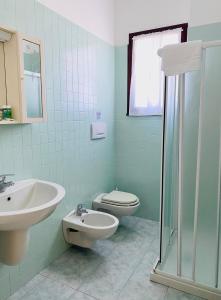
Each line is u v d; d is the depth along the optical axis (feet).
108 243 7.25
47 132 5.81
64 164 6.48
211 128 5.67
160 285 5.41
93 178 7.93
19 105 4.53
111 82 8.71
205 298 5.01
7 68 4.53
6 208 4.30
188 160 5.90
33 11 5.17
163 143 5.46
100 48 7.83
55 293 5.16
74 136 6.81
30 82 4.87
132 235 7.76
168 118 5.57
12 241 4.31
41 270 5.91
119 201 7.51
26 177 5.28
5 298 4.98
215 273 5.04
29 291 5.22
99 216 6.76
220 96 5.49
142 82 8.36
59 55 6.01
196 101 5.74
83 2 6.84
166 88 5.25
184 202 5.99
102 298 5.01
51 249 6.22
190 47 4.42
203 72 4.58
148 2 7.94
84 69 7.06
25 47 4.66
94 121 7.77
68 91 6.43
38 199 4.91
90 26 7.23
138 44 8.26
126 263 6.24
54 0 5.75
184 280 5.23
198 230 5.90
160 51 4.75
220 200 4.88
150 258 6.46
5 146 4.75
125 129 9.00
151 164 8.69
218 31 6.69
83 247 6.90
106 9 8.04
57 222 6.37
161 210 5.68
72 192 6.89
